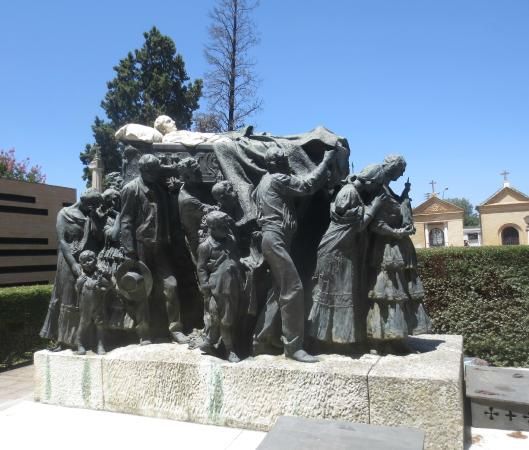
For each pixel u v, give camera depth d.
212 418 3.66
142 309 4.35
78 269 4.39
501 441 3.39
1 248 10.24
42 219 11.30
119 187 4.94
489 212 29.12
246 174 4.32
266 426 3.51
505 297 7.27
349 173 4.49
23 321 7.82
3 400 5.61
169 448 3.28
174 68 21.66
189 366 3.75
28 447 3.37
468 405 3.74
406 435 2.42
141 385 3.92
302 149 4.20
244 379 3.59
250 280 3.87
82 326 4.31
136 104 21.27
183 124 21.45
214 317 3.77
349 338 3.65
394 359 3.63
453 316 7.48
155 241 4.32
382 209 3.76
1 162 27.06
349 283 3.71
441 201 29.38
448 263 7.61
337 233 3.72
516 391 3.74
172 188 4.42
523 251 7.21
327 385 3.38
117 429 3.64
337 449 2.25
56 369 4.28
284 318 3.68
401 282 3.72
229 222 3.87
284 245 3.70
